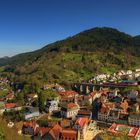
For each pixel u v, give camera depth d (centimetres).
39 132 17050
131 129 16800
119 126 17362
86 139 17425
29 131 18012
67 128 18588
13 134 9381
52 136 16538
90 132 18838
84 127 18275
